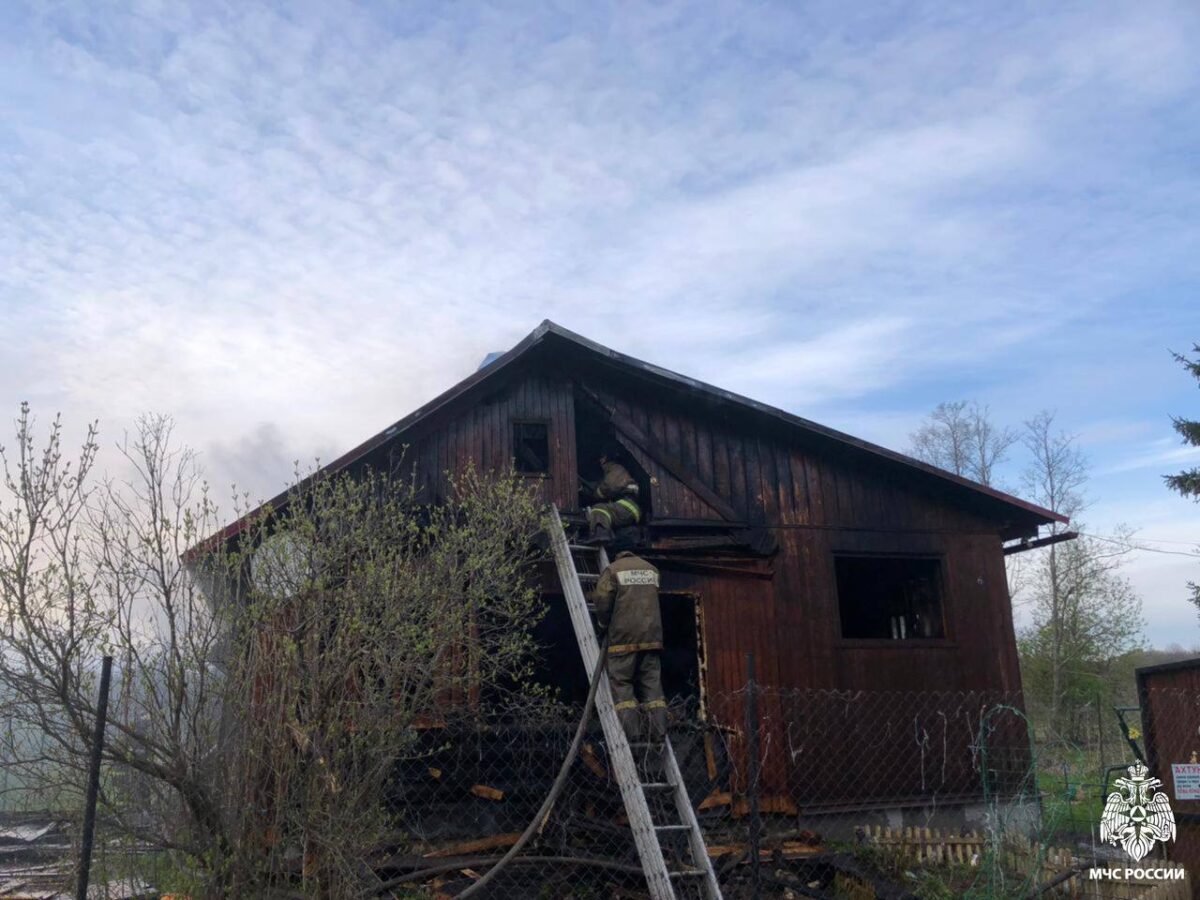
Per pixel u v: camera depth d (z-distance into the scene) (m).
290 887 5.19
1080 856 9.52
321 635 5.55
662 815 7.79
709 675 10.62
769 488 11.66
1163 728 9.20
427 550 7.75
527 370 10.81
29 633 4.76
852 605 14.78
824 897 8.05
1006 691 11.98
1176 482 23.70
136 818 5.13
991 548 12.54
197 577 5.40
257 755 5.13
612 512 9.91
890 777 11.11
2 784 5.04
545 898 7.82
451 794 8.35
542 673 13.51
